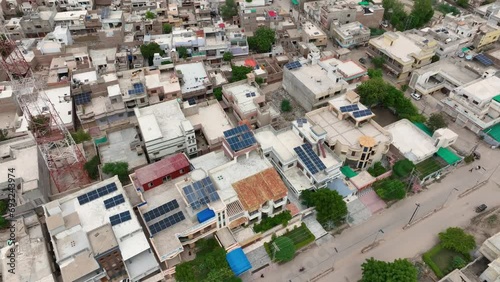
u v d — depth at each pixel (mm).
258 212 81062
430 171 96625
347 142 93750
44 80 119250
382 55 132875
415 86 123188
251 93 111125
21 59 111375
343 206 83188
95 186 80562
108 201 77438
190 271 72250
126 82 111562
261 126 105062
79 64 123562
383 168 95875
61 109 107688
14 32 143250
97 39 144500
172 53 124375
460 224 87562
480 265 77125
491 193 94375
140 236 72875
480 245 82812
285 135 97000
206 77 119375
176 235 74250
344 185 90625
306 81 114812
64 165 93750
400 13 159875
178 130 95750
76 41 143750
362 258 80688
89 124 106250
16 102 107562
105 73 120125
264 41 137250
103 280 72625
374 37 149125
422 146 99812
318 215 84000
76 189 88188
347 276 77625
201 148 100188
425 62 130625
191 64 124625
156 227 75375
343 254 81438
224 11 159500
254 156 87938
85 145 101688
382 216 88812
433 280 77250
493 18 152250
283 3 185125
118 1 166875
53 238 70125
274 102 119938
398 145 99812
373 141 90312
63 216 73250
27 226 79188
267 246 80750
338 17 151875
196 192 76750
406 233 85562
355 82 118812
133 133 103688
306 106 114812
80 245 69812
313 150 91062
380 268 72188
